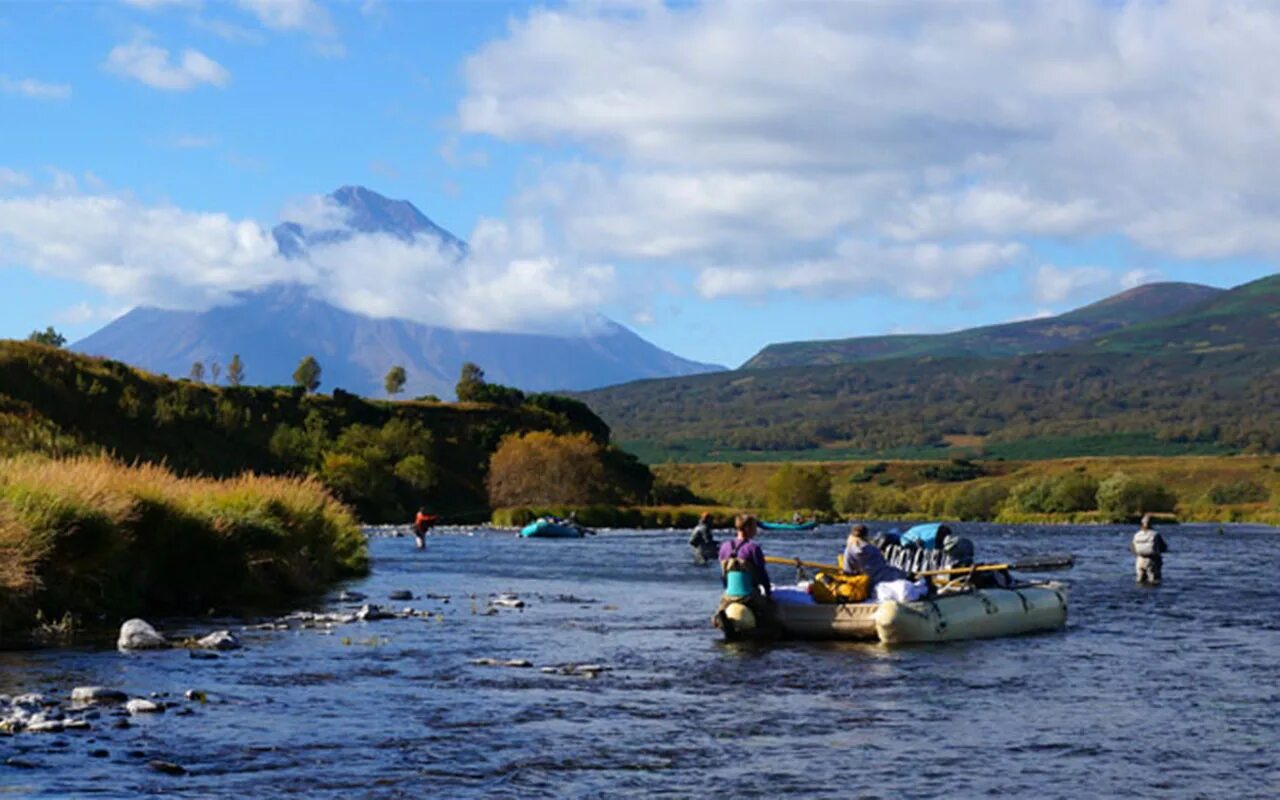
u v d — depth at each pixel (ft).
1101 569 145.59
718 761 41.34
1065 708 51.49
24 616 67.41
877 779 39.32
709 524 151.64
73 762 38.09
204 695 49.11
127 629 62.34
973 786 38.65
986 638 73.82
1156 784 39.17
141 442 316.60
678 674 59.06
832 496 546.67
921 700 52.95
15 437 172.86
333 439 400.67
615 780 38.60
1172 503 432.66
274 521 98.73
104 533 72.69
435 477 393.50
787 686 56.03
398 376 479.00
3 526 66.59
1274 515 402.11
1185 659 65.92
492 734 44.65
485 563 150.92
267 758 39.88
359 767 39.27
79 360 341.82
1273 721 49.08
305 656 61.82
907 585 72.69
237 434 353.72
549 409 515.91
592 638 72.23
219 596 87.86
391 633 72.59
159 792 35.35
